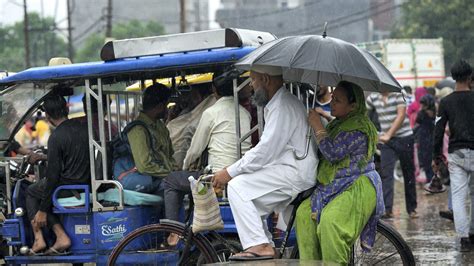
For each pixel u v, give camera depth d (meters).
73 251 6.82
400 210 12.46
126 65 6.51
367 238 6.07
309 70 6.19
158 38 6.58
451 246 9.16
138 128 6.82
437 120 8.83
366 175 5.92
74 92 8.39
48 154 6.78
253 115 6.94
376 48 28.19
